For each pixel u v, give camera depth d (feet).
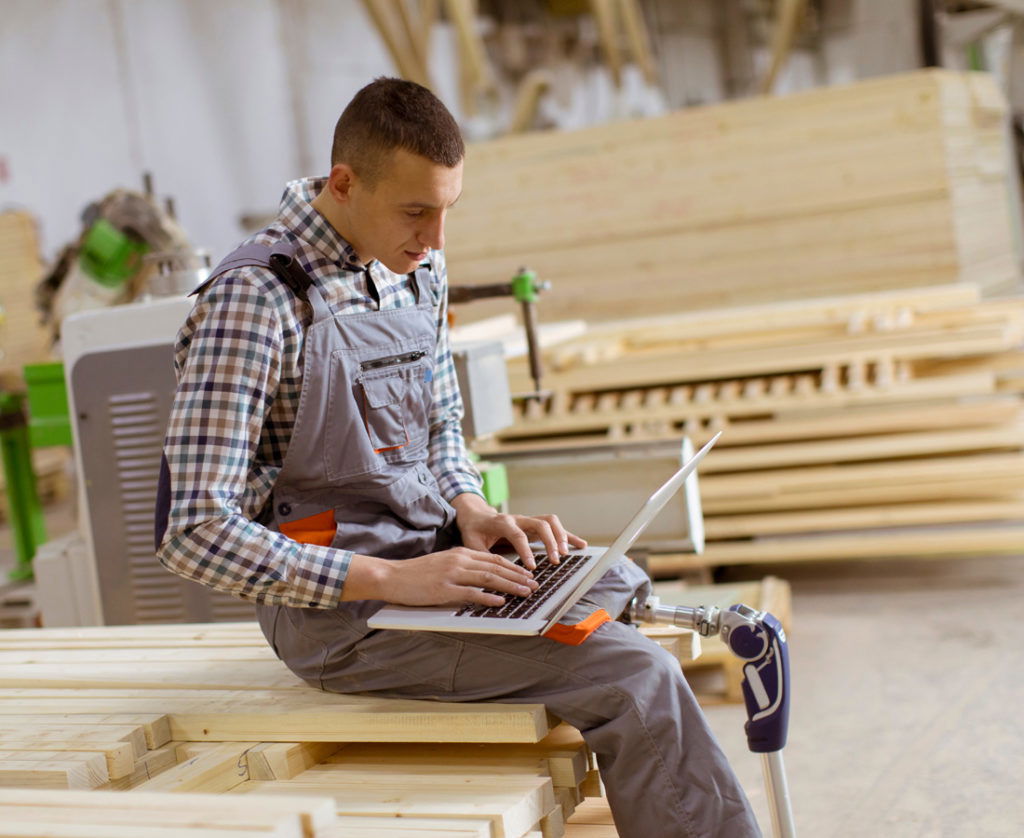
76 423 10.74
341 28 41.39
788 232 19.67
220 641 8.67
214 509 6.22
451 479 7.53
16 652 8.89
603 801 7.66
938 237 18.85
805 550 14.96
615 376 15.58
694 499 10.23
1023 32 37.09
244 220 37.11
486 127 36.94
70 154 31.60
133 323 10.46
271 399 6.45
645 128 20.31
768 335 15.85
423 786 6.32
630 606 6.82
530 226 21.20
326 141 40.70
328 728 6.72
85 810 5.05
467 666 6.52
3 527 24.57
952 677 11.53
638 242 20.57
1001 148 22.75
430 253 7.45
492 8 48.60
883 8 26.66
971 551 14.74
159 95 34.45
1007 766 9.46
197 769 6.53
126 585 10.86
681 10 54.19
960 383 14.30
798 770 9.82
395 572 6.39
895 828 8.63
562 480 10.84
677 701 6.19
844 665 12.21
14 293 24.67
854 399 14.61
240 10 37.60
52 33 31.32
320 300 6.46
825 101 19.20
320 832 4.78
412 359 6.84
